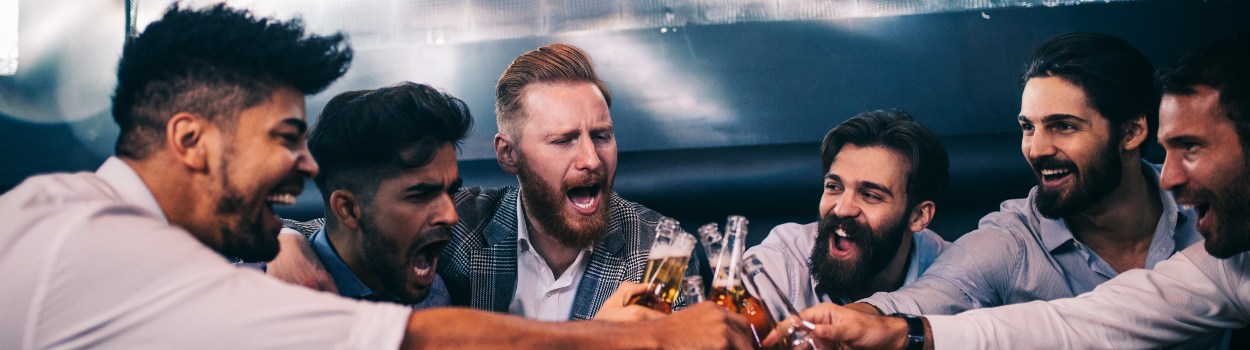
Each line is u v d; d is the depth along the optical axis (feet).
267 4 7.07
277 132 3.32
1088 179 5.54
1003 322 4.25
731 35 6.89
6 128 7.41
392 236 4.41
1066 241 5.62
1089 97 5.49
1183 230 5.55
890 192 5.62
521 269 5.22
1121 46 5.50
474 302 5.16
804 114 6.82
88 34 7.38
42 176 3.07
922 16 6.66
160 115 3.18
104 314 2.74
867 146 5.65
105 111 7.39
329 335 2.78
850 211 5.66
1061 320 4.34
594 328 3.08
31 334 2.74
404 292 4.52
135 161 3.22
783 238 5.97
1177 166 4.06
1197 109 3.92
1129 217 5.57
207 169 3.24
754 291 3.73
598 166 5.09
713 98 6.93
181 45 3.20
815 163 6.71
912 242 5.85
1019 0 6.54
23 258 2.77
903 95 6.72
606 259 5.23
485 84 7.12
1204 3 6.35
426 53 7.14
